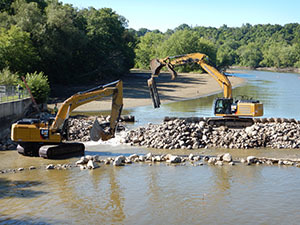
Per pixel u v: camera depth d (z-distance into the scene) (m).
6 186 19.06
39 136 24.72
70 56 77.25
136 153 26.25
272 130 29.69
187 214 15.64
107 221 14.98
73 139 30.77
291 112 47.34
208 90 80.31
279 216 15.46
